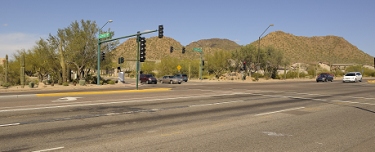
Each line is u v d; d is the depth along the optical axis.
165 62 80.31
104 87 34.44
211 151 7.43
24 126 10.20
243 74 61.06
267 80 62.56
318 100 20.17
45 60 44.34
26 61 47.00
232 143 8.21
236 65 75.12
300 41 158.12
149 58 132.00
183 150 7.46
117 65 98.19
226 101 18.92
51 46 43.69
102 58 39.50
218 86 37.78
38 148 7.51
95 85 36.91
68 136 8.80
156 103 17.33
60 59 42.19
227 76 65.38
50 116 12.26
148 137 8.77
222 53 76.81
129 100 18.80
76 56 43.53
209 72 79.44
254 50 72.44
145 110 14.32
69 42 43.56
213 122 11.34
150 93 24.97
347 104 17.88
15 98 19.94
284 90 30.05
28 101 17.91
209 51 148.88
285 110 14.93
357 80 53.62
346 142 8.50
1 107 14.94
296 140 8.65
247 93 25.59
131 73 91.44
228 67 76.19
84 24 44.53
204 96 22.28
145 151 7.34
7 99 19.20
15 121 11.09
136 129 9.90
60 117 12.04
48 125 10.40
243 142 8.33
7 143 7.95
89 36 44.00
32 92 26.17
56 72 45.88
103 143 8.03
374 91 29.62
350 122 11.63
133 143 8.06
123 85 38.53
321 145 8.14
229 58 76.50
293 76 79.56
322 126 10.77
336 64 127.25
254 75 70.25
